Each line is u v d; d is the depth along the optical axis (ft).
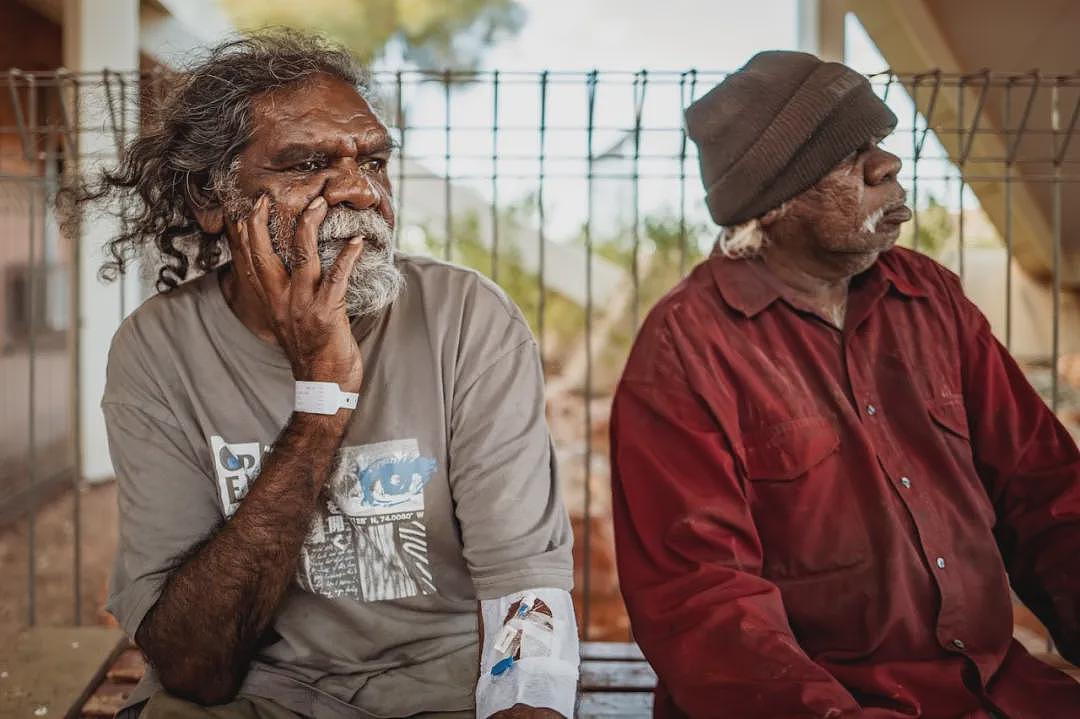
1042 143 17.52
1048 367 21.30
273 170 5.30
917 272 6.16
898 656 5.48
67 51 19.26
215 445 5.50
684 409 5.67
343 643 5.52
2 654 7.64
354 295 5.29
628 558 5.65
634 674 7.48
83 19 19.08
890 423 5.75
